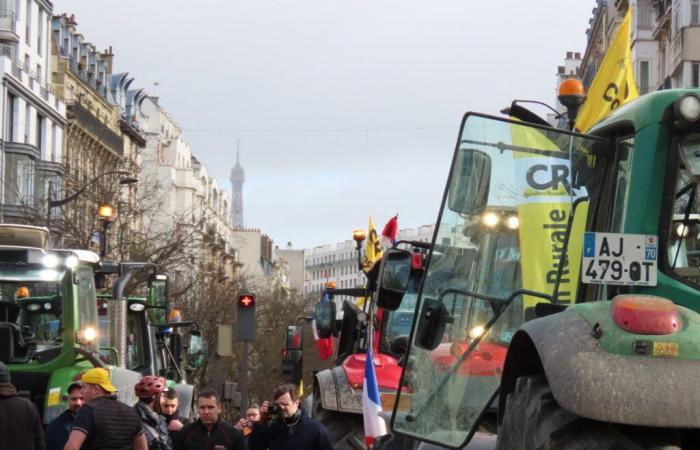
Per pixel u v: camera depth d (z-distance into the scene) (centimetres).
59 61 9488
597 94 1254
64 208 6259
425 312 820
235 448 1364
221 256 14538
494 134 786
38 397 1741
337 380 1725
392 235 1747
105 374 1214
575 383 566
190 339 2541
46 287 1759
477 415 797
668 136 672
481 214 788
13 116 7925
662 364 565
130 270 2091
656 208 667
